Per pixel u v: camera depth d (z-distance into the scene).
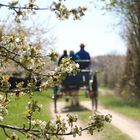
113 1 34.28
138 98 36.03
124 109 24.05
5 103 6.27
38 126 6.30
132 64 37.97
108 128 15.62
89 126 6.46
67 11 6.29
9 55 6.20
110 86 61.00
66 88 22.42
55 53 6.27
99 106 26.89
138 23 36.00
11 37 6.22
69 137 13.94
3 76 6.36
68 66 6.41
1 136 11.34
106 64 54.00
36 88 6.45
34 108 6.45
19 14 6.16
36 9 6.23
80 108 24.00
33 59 6.21
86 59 22.73
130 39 37.50
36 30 22.48
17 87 6.56
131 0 34.97
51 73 6.43
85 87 22.62
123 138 13.98
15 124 12.09
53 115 19.52
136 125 17.27
